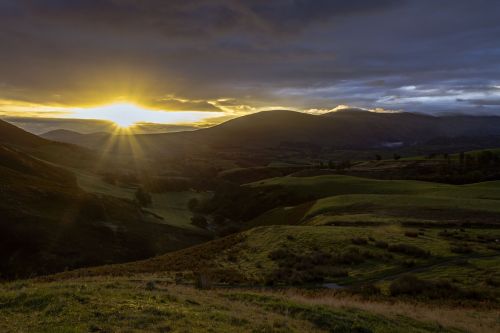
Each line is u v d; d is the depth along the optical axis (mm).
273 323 13805
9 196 73875
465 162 165250
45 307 13258
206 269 35281
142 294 16422
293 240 42438
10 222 65562
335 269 31781
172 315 13172
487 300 23578
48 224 70688
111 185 148125
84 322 11797
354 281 29125
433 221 49531
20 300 13984
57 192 85438
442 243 37656
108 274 33031
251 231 50812
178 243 90312
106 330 11234
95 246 72062
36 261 60250
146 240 83938
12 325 11367
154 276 31391
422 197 68188
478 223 48125
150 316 12742
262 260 37156
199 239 98062
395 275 29672
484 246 36469
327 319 15289
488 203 61156
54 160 193250
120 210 96062
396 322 16391
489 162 158875
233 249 43469
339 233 43062
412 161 189750
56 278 29781
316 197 102125
